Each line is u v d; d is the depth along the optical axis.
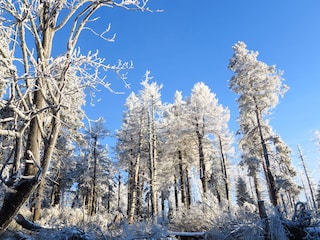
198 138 23.56
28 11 3.26
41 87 3.31
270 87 20.34
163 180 26.09
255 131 20.91
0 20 3.36
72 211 13.94
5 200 3.07
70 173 24.95
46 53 3.64
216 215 9.45
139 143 24.88
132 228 7.68
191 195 26.58
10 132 3.09
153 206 19.92
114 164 28.52
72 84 3.80
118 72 3.92
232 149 27.09
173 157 26.34
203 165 22.64
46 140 3.33
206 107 24.44
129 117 29.80
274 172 20.39
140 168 26.66
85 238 7.15
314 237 6.97
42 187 11.01
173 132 26.28
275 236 7.01
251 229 7.39
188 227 9.91
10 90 3.10
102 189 31.05
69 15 3.83
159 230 7.55
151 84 25.38
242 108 21.11
